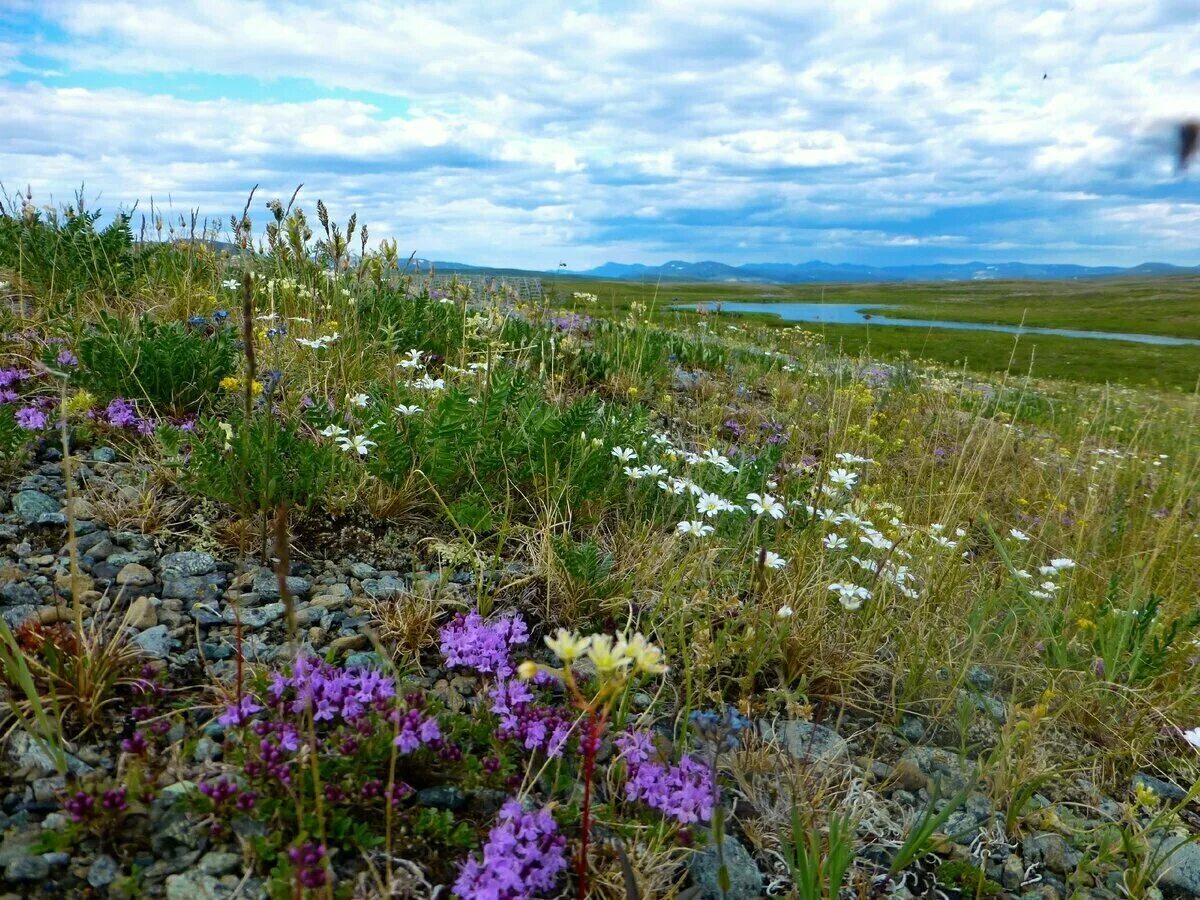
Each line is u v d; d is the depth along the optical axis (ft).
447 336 22.27
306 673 7.72
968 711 10.56
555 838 7.52
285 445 13.05
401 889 6.92
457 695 9.71
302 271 22.62
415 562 12.33
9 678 8.18
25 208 22.12
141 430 14.43
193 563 11.25
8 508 11.86
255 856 6.88
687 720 8.91
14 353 16.53
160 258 24.54
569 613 11.76
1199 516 18.56
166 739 8.11
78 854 6.70
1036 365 103.91
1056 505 18.79
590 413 15.15
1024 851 9.25
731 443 22.12
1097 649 13.16
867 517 15.48
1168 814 9.88
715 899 7.81
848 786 9.66
